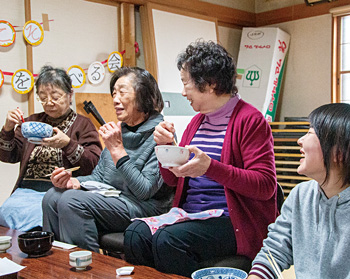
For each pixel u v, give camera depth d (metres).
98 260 1.89
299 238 1.45
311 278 1.39
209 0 5.52
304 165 1.39
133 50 4.56
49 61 3.94
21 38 3.80
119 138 2.29
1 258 1.89
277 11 5.90
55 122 3.11
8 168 3.73
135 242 1.91
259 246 1.97
